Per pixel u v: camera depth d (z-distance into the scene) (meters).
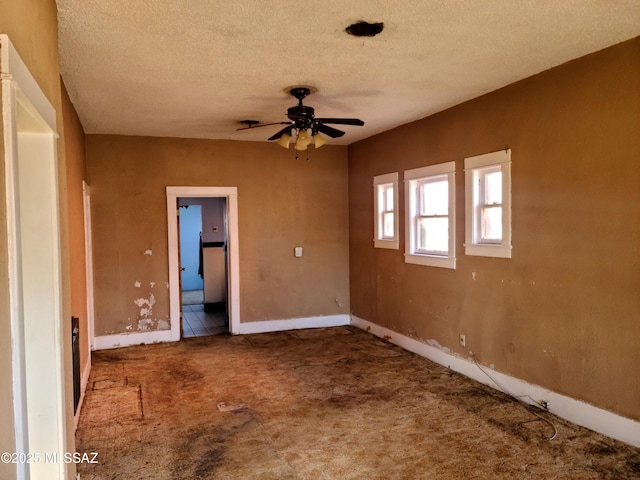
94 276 5.83
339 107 4.73
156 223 6.09
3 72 1.33
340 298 7.06
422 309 5.30
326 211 6.94
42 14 1.97
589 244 3.35
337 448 3.17
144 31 2.83
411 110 4.85
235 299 6.51
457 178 4.65
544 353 3.74
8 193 1.35
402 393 4.18
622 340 3.15
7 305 1.33
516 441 3.23
